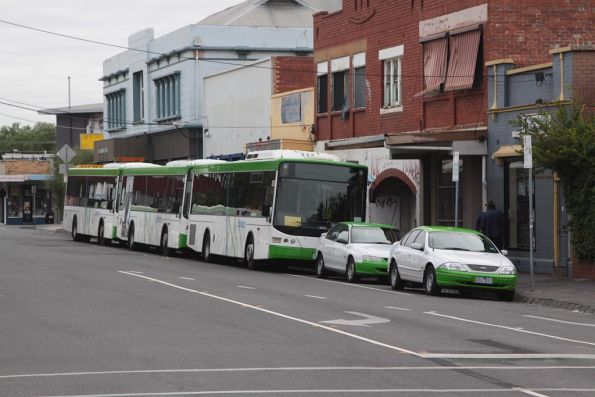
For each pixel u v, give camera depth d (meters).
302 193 34.50
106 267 34.09
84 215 55.06
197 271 33.59
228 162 38.53
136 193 48.09
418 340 17.02
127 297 24.00
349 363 14.37
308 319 19.89
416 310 22.39
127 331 17.94
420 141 34.75
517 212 33.50
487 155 34.69
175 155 69.94
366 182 35.22
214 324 18.98
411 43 40.91
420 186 38.94
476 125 36.12
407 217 41.38
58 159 85.81
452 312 22.22
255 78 56.81
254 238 35.44
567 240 31.05
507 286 26.08
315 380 12.90
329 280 31.88
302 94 51.09
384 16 43.09
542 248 32.06
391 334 17.77
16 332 17.81
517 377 13.33
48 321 19.41
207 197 40.34
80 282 27.95
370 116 44.44
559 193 31.25
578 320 21.69
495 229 32.12
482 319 20.89
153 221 45.44
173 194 43.62
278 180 34.38
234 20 69.81
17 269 32.69
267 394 11.87
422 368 13.98
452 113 38.00
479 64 36.25
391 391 12.14
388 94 43.25
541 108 31.55
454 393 12.06
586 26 35.97
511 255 33.59
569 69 30.47
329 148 42.84
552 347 16.55
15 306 22.03
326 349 15.79
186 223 42.25
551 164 28.88
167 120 70.69
